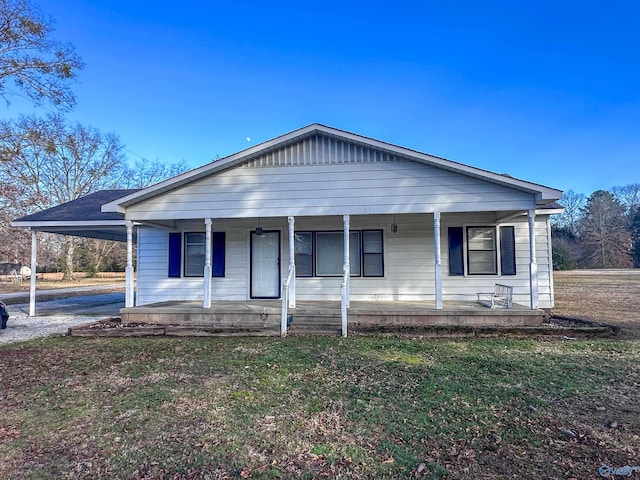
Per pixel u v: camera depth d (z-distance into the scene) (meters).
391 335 8.43
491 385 4.96
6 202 20.38
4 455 3.31
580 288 20.92
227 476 2.90
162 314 9.68
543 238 11.04
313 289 11.59
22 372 5.93
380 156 9.59
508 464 3.03
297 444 3.41
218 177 9.98
